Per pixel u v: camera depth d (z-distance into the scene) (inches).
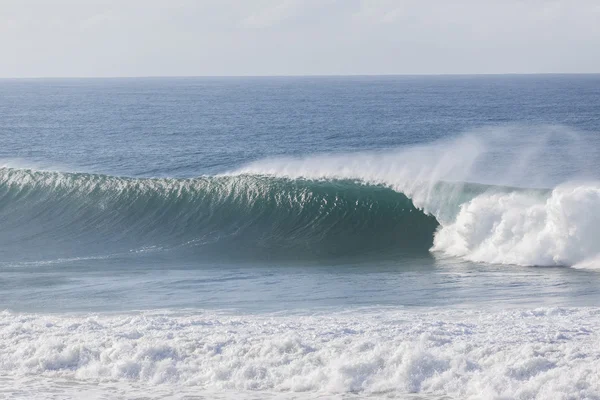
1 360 694.5
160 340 728.3
